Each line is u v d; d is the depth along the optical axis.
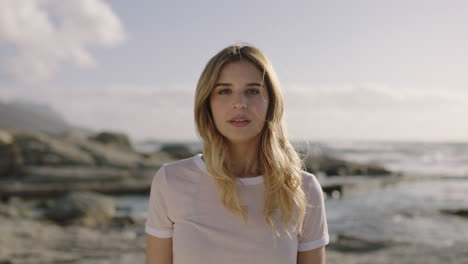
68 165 21.97
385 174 28.22
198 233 1.70
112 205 12.16
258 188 1.78
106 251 6.59
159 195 1.80
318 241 1.80
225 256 1.67
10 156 19.92
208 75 1.78
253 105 1.76
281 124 1.86
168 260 1.79
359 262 5.75
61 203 11.27
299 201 1.74
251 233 1.69
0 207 10.77
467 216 11.35
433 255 6.05
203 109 1.83
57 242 7.18
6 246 6.46
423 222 10.73
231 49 1.80
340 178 26.09
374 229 10.10
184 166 1.83
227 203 1.69
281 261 1.68
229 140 1.86
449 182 23.33
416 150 80.19
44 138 23.41
